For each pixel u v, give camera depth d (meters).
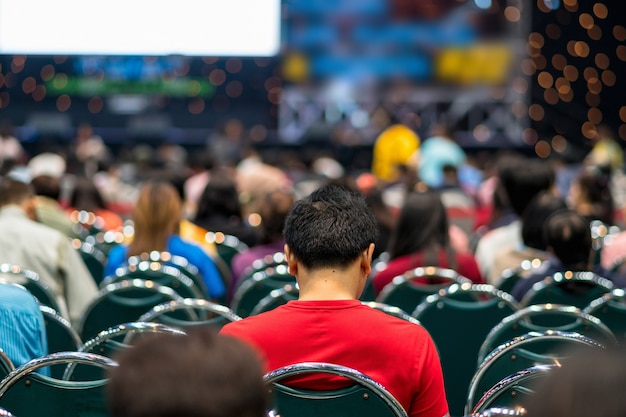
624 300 5.76
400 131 20.80
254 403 1.81
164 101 26.80
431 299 5.85
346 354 3.46
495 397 3.64
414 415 3.56
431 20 24.66
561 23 27.55
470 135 24.73
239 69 26.69
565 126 27.70
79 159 17.19
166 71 26.11
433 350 3.56
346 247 3.57
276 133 26.00
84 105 26.77
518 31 24.69
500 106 24.97
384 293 6.41
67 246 6.90
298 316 3.50
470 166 19.62
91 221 10.84
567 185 18.36
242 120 26.78
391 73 24.80
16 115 26.69
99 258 8.68
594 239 9.41
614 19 27.50
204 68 26.62
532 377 3.56
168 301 5.91
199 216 9.38
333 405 3.37
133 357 1.82
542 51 27.61
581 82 27.75
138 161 17.09
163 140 24.19
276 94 26.73
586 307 5.78
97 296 5.89
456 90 24.72
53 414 3.59
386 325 3.51
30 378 3.54
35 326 4.33
